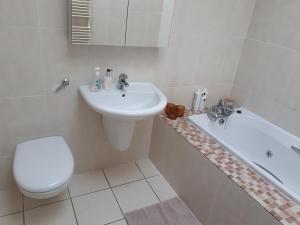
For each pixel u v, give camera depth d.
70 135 1.92
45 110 1.73
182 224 1.77
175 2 1.78
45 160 1.53
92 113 1.90
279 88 2.00
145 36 1.74
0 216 1.67
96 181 2.07
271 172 2.06
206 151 1.68
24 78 1.57
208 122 2.05
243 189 1.38
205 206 1.71
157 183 2.12
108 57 1.75
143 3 1.63
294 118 1.93
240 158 1.62
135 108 1.80
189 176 1.83
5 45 1.44
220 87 2.38
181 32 1.92
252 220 1.35
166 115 2.09
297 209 1.28
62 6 1.48
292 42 1.85
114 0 1.54
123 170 2.23
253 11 2.12
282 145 1.97
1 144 1.71
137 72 1.91
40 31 1.49
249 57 2.21
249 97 2.28
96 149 2.09
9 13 1.38
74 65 1.67
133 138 2.23
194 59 2.09
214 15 1.98
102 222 1.72
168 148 2.05
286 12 1.87
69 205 1.81
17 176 1.38
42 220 1.67
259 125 2.14
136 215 1.80
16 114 1.66
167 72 2.03
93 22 1.54
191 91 2.25
